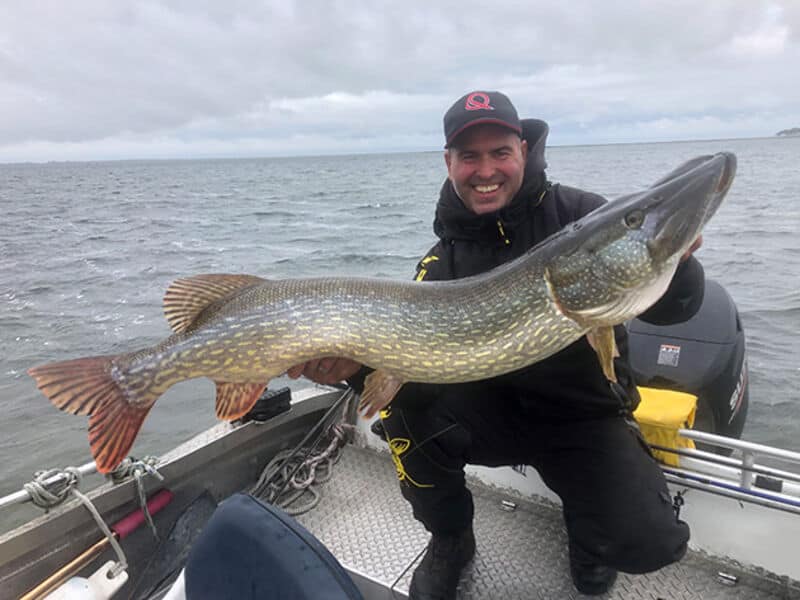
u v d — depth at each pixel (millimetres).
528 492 1445
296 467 1542
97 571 1123
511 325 1033
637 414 1217
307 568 690
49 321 4711
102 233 10422
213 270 6637
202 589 770
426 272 1285
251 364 1090
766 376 2789
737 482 1173
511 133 1165
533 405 1136
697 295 1098
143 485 1236
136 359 1097
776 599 1139
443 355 1051
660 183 1017
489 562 1268
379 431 1549
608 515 1060
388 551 1313
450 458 1154
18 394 3408
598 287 1005
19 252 8273
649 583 1187
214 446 1394
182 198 20172
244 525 755
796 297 4086
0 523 2371
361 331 1064
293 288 1096
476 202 1195
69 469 1121
